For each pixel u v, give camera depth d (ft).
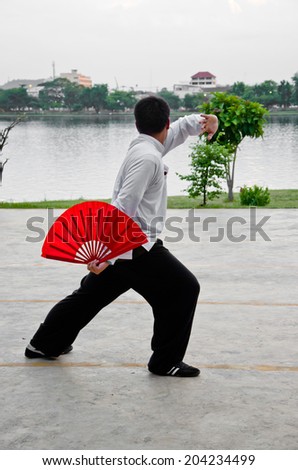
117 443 9.84
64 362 13.17
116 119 580.30
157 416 10.71
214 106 47.06
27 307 17.53
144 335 14.89
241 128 46.42
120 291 12.30
